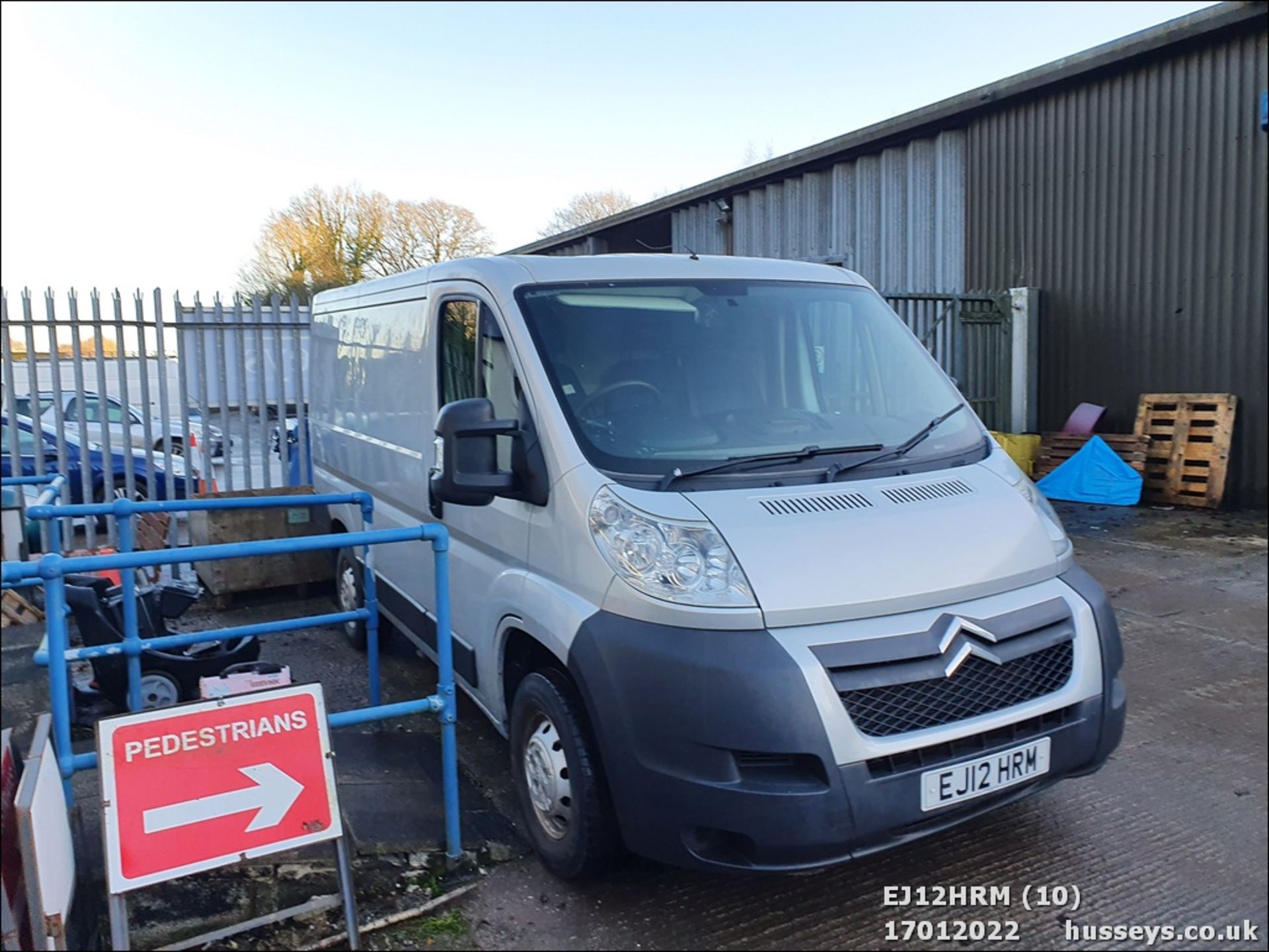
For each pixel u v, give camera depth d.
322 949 3.22
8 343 7.65
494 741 4.87
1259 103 9.93
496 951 3.21
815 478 3.59
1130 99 11.09
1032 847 3.84
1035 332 12.30
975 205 12.97
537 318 3.92
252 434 10.26
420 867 3.70
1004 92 11.89
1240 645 6.13
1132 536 9.09
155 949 3.18
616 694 3.12
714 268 4.43
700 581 3.08
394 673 6.05
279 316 8.67
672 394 3.83
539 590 3.56
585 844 3.36
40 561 3.21
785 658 2.96
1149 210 11.01
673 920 3.37
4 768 2.73
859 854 2.95
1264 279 10.05
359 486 6.15
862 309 4.58
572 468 3.47
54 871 2.83
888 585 3.15
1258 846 3.82
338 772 4.46
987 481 3.80
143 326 8.01
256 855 3.11
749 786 2.92
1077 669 3.35
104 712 5.18
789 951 3.21
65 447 7.86
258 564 7.70
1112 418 11.62
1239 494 10.45
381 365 5.64
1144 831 3.95
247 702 3.21
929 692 3.06
